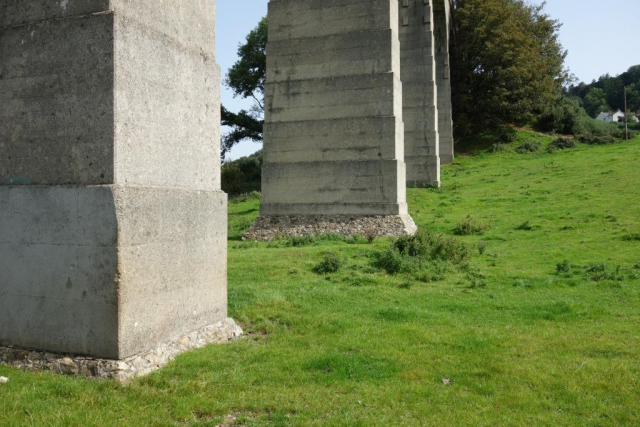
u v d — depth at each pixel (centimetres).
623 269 1306
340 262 1362
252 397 525
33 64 605
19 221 604
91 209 568
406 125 3291
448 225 2217
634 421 486
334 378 585
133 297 579
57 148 592
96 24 573
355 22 2191
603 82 11981
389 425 468
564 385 571
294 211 2223
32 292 598
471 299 1043
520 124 5288
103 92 569
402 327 803
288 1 2283
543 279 1233
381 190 2119
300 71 2252
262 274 1283
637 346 716
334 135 2189
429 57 3241
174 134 663
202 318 712
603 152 3794
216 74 762
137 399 507
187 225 678
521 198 2645
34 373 570
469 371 615
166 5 661
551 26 5653
